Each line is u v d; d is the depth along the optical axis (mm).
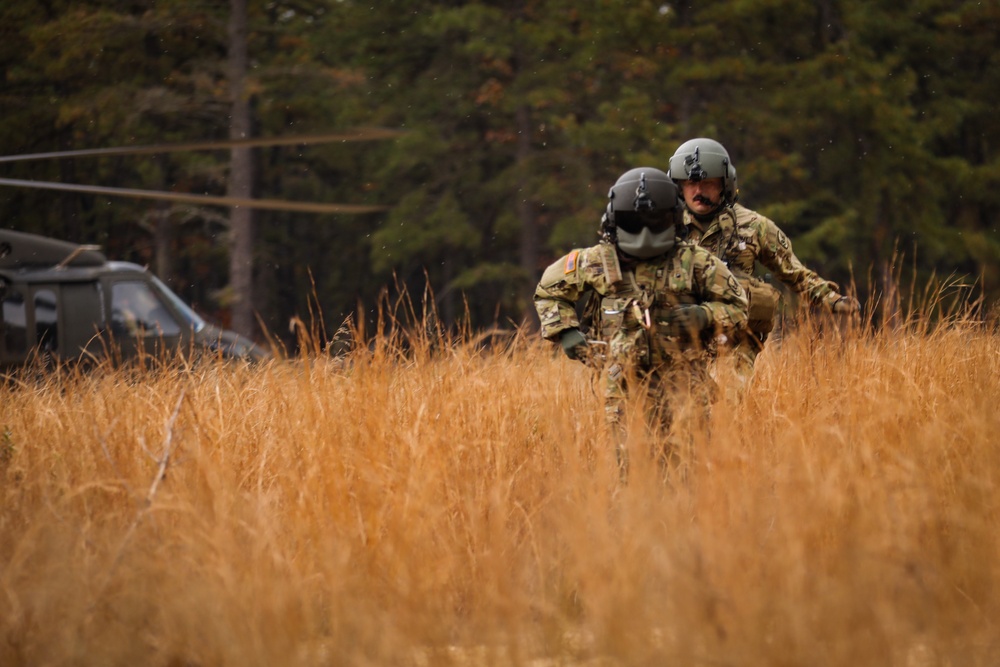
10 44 63469
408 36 74625
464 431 12242
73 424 13703
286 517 10250
